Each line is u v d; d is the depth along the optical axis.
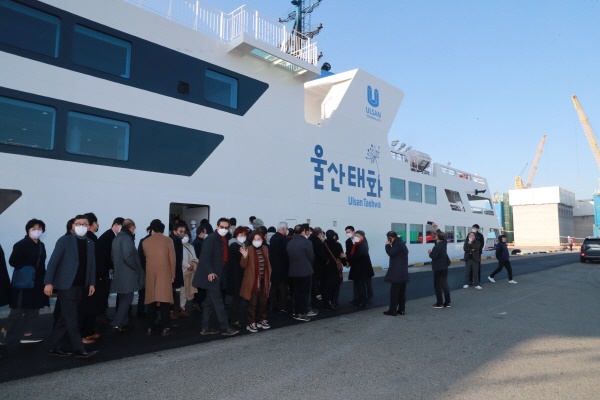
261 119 11.91
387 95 17.61
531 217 91.75
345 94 15.34
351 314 7.70
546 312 7.98
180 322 6.79
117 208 8.72
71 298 4.66
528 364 4.69
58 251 4.58
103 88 8.71
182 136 9.98
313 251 7.57
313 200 13.49
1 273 4.83
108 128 8.79
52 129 7.97
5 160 7.35
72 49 8.34
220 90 11.03
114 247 5.68
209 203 10.42
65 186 8.02
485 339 5.84
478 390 3.88
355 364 4.67
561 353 5.14
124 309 5.73
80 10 8.48
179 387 3.93
